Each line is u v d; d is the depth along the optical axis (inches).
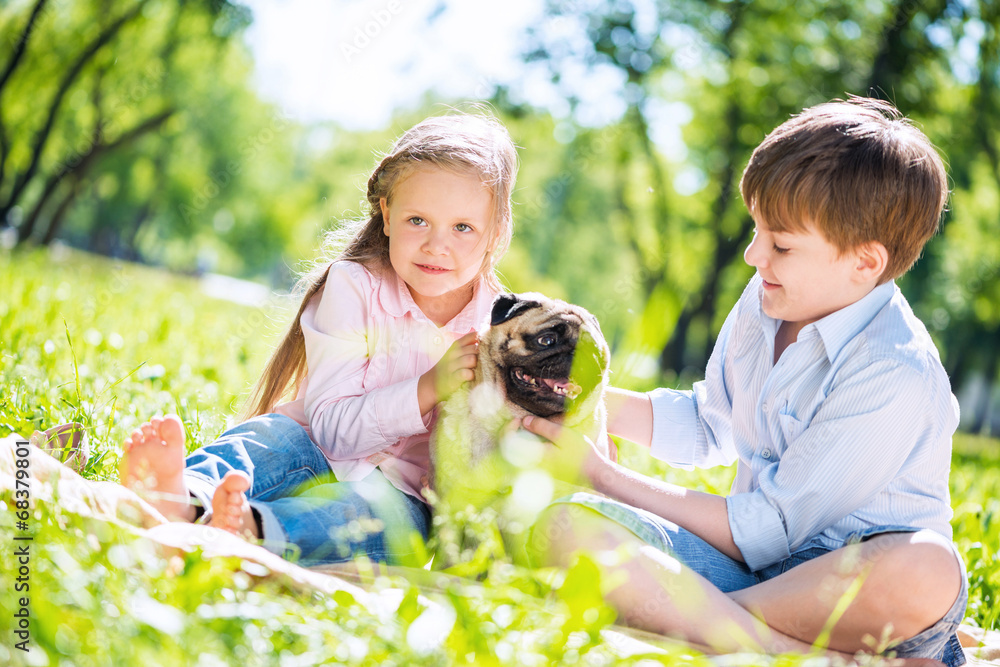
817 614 83.8
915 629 83.2
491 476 99.8
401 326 117.0
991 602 128.8
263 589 73.9
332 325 115.1
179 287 789.9
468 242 114.0
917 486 96.3
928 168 97.3
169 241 1528.1
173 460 87.8
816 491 93.3
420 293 116.3
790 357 101.0
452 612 71.2
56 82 776.9
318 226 152.5
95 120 837.2
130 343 236.4
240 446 102.1
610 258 1129.4
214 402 178.5
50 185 792.3
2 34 732.7
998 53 639.8
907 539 83.3
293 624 65.3
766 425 104.0
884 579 82.0
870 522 95.0
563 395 102.6
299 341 125.0
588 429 106.5
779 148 97.7
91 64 771.4
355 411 109.2
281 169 1254.3
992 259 878.4
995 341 1125.7
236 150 1057.5
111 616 61.1
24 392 140.6
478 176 113.2
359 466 109.7
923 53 627.2
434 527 102.4
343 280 117.0
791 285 98.0
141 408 152.9
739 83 702.5
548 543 87.5
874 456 92.7
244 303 682.8
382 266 121.1
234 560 73.7
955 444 677.3
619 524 86.0
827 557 84.6
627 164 796.6
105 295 319.6
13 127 832.3
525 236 937.5
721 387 117.0
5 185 933.2
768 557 95.0
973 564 142.0
